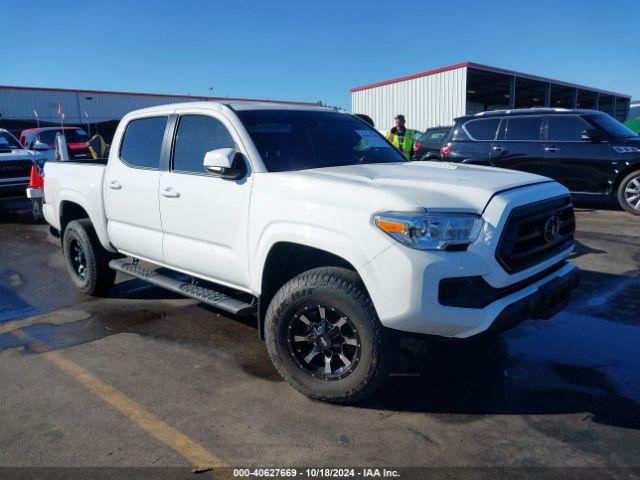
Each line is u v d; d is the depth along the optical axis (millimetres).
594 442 2920
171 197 4254
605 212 10062
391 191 3039
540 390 3516
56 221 5891
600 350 4105
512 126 10555
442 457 2811
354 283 3150
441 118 23703
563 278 3492
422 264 2834
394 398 3428
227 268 3906
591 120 9820
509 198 3092
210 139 4102
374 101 26719
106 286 5555
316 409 3307
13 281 6363
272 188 3527
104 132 29828
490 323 2916
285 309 3369
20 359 4113
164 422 3182
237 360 4039
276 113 4230
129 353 4195
